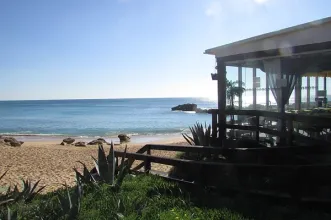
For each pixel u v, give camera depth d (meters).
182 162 6.97
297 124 9.42
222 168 6.50
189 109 85.06
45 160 15.07
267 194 5.64
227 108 11.84
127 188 6.58
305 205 5.34
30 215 5.31
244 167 6.34
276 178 5.99
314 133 8.98
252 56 10.77
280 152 6.91
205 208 5.40
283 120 9.19
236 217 5.01
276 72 10.41
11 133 35.69
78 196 5.54
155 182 6.97
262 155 7.03
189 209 5.39
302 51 9.14
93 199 5.86
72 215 5.08
